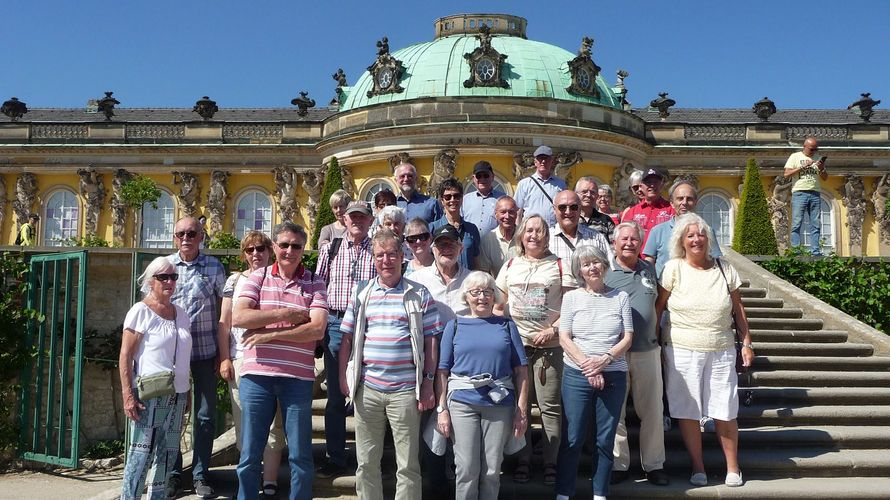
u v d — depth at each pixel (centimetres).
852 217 4419
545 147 1195
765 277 1575
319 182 4325
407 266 989
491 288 817
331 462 925
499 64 3872
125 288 1497
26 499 1062
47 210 4481
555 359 889
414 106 3691
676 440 1016
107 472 1248
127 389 843
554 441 896
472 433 799
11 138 4450
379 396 805
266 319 814
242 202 4469
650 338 906
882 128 4450
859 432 1020
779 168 4419
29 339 1326
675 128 4425
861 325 1327
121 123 4453
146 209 4453
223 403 1407
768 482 920
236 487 945
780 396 1110
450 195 1030
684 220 947
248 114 5206
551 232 987
